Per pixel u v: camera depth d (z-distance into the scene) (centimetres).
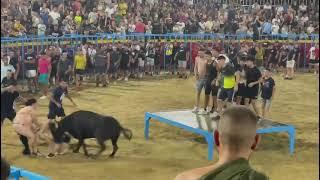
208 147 1152
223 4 3216
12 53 1833
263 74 1463
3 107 1195
